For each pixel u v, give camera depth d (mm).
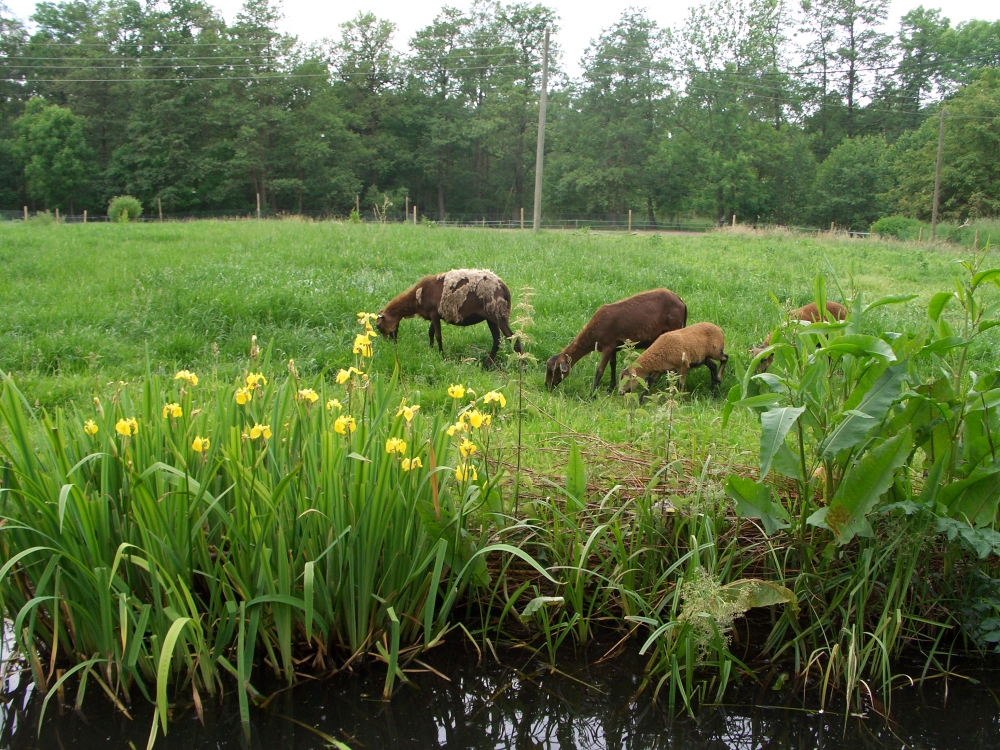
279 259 13562
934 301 4125
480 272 9234
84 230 19250
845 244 24938
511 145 54094
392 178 54625
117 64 51812
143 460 3650
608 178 47875
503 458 4773
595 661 4016
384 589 3822
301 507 3645
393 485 3711
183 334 8898
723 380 8805
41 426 3883
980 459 3932
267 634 3674
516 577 4215
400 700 3715
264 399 4102
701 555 4109
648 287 12594
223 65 47312
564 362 8375
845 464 4004
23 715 3551
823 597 4055
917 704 3803
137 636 3328
